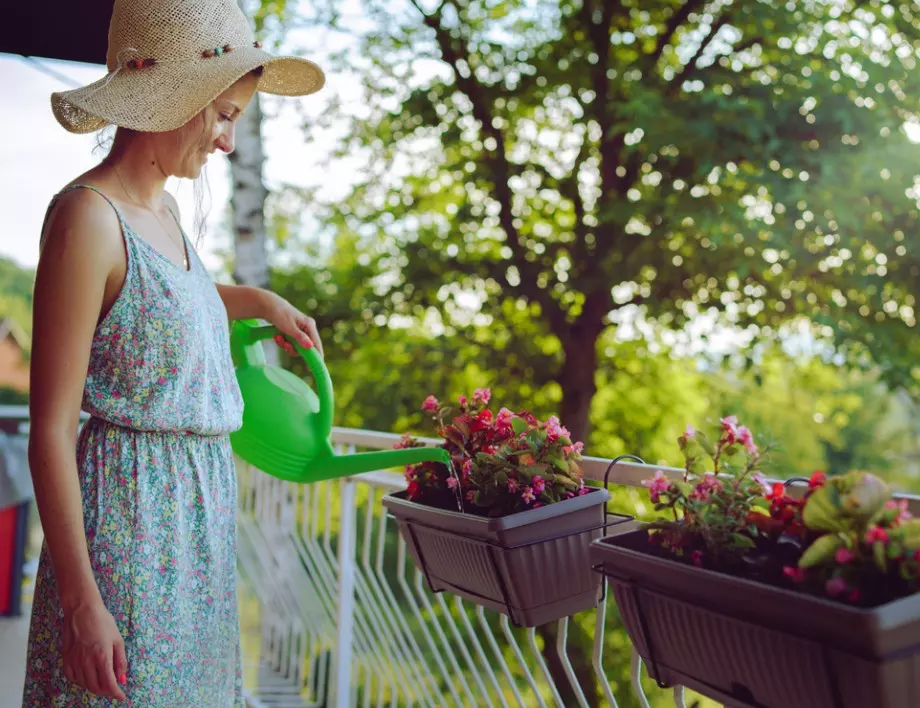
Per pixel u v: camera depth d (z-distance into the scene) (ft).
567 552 4.35
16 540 12.83
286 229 33.27
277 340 5.14
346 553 7.74
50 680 3.73
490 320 30.19
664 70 28.22
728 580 2.98
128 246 3.72
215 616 4.04
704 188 23.84
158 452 3.82
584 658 25.73
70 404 3.52
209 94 3.83
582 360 28.30
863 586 2.78
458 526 4.40
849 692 2.71
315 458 4.83
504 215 29.37
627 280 25.61
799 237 22.86
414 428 29.76
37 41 8.00
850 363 24.49
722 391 31.04
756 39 26.25
